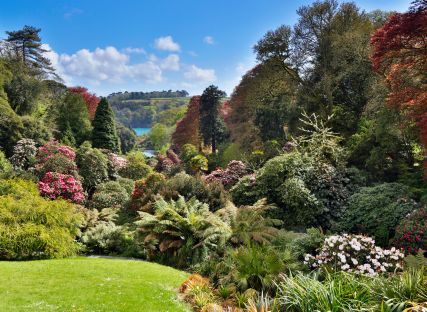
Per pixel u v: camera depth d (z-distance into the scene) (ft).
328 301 12.10
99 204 41.45
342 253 18.85
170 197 32.73
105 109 88.79
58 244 24.11
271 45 66.90
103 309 13.62
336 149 36.99
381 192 29.22
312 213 31.19
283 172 34.63
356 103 56.34
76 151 54.49
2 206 24.53
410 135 33.88
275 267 18.19
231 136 90.02
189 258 24.48
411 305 11.26
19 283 16.15
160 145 167.63
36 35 107.04
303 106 64.18
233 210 29.01
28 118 68.85
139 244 26.78
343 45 54.08
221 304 16.08
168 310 14.11
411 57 26.78
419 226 21.26
